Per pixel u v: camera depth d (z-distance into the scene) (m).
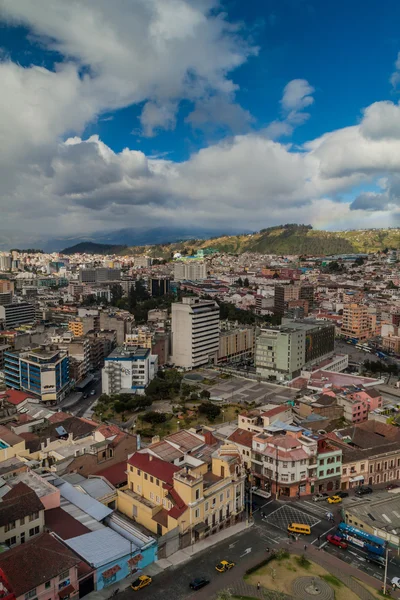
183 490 102.94
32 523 94.50
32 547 84.00
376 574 94.06
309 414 188.00
